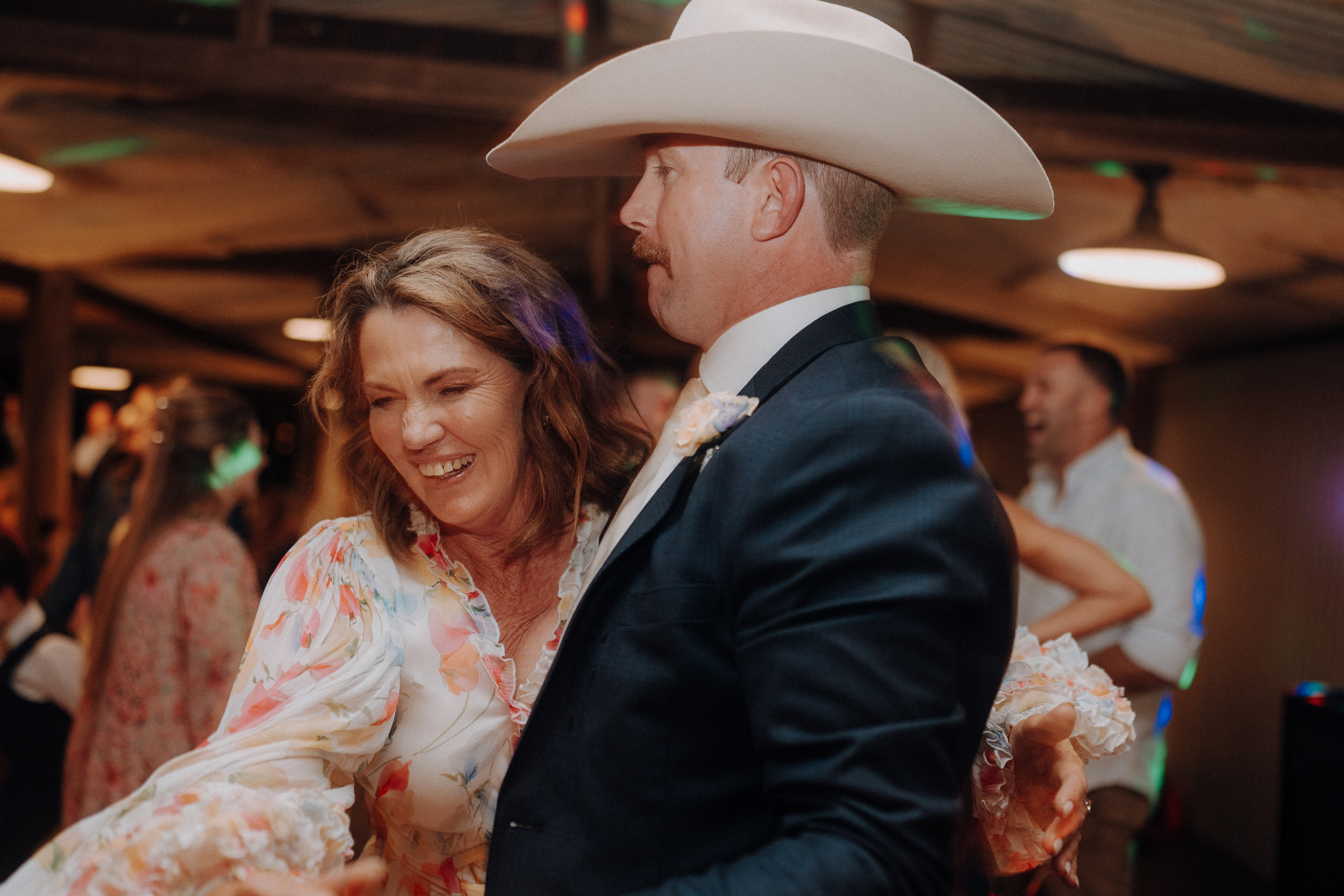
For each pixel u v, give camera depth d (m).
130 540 2.37
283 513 4.50
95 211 4.73
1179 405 5.76
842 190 0.95
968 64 2.98
